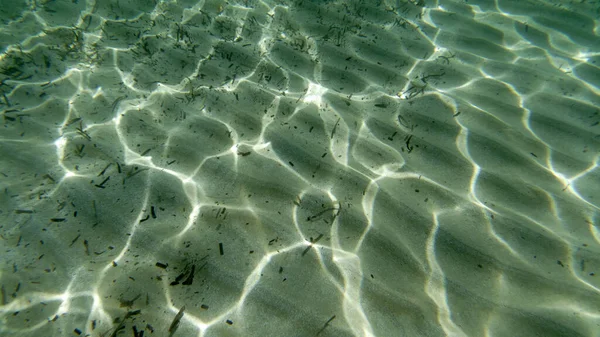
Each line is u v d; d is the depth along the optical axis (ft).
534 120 10.39
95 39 12.91
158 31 13.48
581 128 10.11
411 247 7.43
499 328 6.27
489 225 7.81
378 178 8.80
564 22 14.49
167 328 6.12
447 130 10.11
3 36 12.62
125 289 6.56
